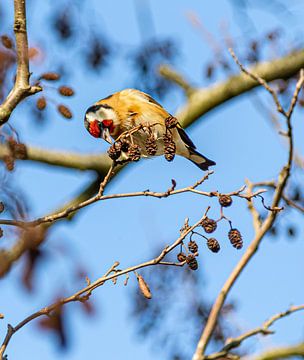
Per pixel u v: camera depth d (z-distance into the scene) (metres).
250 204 8.95
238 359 6.98
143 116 10.84
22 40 7.83
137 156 7.34
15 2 7.81
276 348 11.36
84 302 5.73
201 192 7.20
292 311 7.32
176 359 11.23
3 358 6.93
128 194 7.28
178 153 11.59
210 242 7.14
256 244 7.68
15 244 6.33
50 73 8.21
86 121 11.12
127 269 6.96
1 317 6.90
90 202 7.30
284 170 8.40
